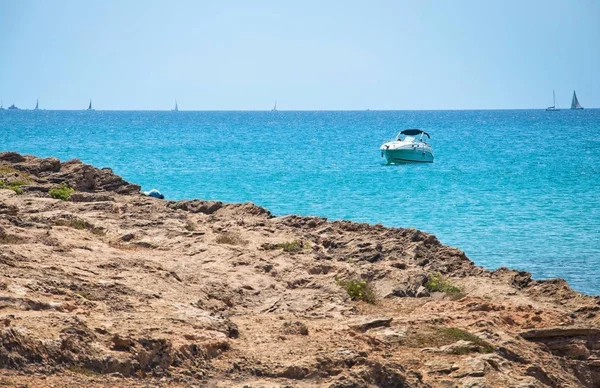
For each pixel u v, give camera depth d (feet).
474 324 102.22
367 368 77.56
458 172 458.91
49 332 72.54
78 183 201.26
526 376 86.94
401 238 161.27
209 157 562.25
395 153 506.48
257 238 145.48
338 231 167.02
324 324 97.50
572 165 506.48
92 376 69.10
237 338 87.20
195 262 123.54
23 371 66.64
